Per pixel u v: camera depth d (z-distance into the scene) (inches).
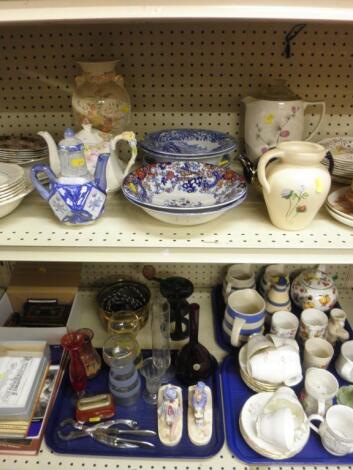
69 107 38.6
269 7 20.1
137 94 37.7
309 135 35.3
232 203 26.5
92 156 29.4
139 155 38.2
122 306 46.9
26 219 29.8
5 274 52.6
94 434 35.9
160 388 39.2
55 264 48.1
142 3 20.0
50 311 44.2
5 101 38.4
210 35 34.9
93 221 28.6
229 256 28.3
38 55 36.2
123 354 38.6
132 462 34.5
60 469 34.2
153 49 35.6
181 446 35.1
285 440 31.8
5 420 35.1
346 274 51.4
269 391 37.8
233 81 36.9
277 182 26.2
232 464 34.1
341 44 34.9
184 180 31.3
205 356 41.2
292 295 46.7
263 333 43.1
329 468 33.9
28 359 39.0
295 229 28.3
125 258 28.5
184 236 28.0
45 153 34.9
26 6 20.4
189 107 38.3
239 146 39.8
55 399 39.0
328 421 34.6
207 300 50.8
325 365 39.4
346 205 29.4
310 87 37.1
